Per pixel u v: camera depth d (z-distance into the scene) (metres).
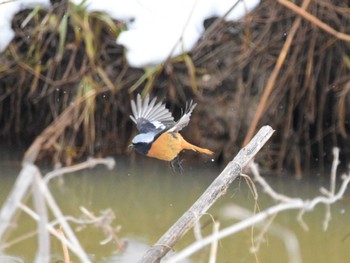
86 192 10.55
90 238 8.77
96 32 11.59
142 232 9.03
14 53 11.70
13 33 11.68
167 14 11.59
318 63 11.59
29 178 3.41
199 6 11.57
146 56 11.39
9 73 11.84
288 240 5.21
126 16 11.61
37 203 3.46
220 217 9.53
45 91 11.88
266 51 11.54
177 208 9.99
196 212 5.43
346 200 10.32
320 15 11.40
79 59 11.77
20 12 11.73
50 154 11.58
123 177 11.23
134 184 10.94
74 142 11.83
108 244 8.52
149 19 11.56
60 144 11.64
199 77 11.60
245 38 11.50
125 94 11.78
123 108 11.85
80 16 11.50
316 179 11.34
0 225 3.34
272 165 11.72
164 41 11.45
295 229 9.22
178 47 11.41
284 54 10.85
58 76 11.84
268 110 11.65
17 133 12.18
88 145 11.74
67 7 11.53
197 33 11.49
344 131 11.69
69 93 11.77
